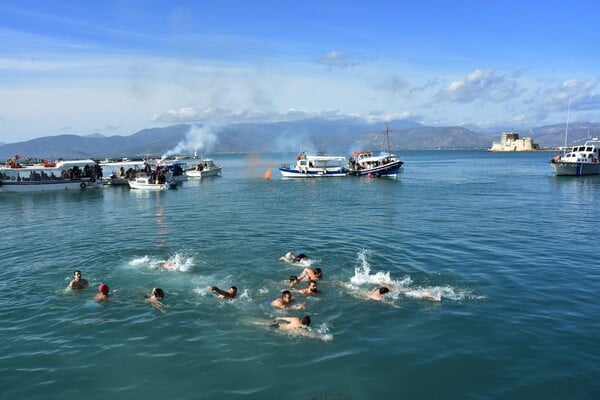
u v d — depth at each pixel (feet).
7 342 43.37
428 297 53.78
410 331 44.60
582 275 62.28
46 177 218.79
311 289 55.16
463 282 59.36
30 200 175.94
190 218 119.55
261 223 108.37
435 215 117.80
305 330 44.91
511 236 88.63
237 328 45.68
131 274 64.18
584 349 40.60
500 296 54.08
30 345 42.68
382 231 94.84
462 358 39.27
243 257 73.46
